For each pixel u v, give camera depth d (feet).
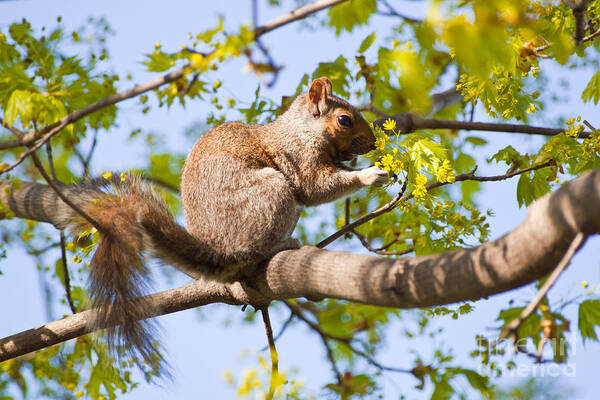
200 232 27.53
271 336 24.90
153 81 17.33
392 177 24.81
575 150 23.35
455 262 15.55
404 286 16.43
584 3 20.26
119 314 23.99
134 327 23.99
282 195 27.58
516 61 22.94
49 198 30.53
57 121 20.62
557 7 23.30
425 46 14.43
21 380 30.42
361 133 30.99
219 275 26.35
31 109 20.89
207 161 28.50
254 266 23.89
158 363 23.67
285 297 22.50
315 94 31.24
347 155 31.78
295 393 24.64
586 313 21.17
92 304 24.25
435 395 27.12
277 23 15.44
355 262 18.10
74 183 27.55
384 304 17.17
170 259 26.12
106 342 24.17
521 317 12.64
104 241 24.68
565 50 18.37
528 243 14.08
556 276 12.71
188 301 25.16
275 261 21.83
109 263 24.49
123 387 27.68
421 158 22.27
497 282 14.79
